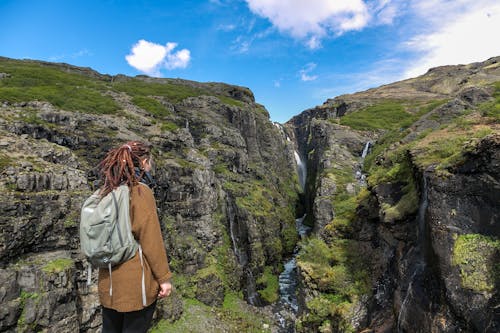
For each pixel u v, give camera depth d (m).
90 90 37.94
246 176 44.03
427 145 14.70
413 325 10.53
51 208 15.42
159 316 19.75
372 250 16.77
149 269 2.50
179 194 27.88
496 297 8.22
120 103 36.88
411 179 14.77
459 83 71.56
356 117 55.72
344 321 14.41
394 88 86.81
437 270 10.02
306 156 69.88
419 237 12.23
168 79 66.69
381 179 17.36
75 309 14.30
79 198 16.91
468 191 9.88
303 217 53.03
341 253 18.30
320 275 17.47
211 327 21.00
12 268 13.15
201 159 32.88
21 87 32.75
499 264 8.56
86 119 27.80
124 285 2.39
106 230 2.30
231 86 67.38
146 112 37.59
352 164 40.53
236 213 33.50
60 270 14.00
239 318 23.69
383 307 13.58
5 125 20.47
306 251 20.69
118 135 27.55
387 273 14.41
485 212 9.36
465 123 15.96
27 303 12.77
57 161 19.36
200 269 25.97
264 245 33.56
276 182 54.03
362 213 18.95
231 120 50.75
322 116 75.38
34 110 25.17
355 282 15.98
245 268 30.67
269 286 30.62
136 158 2.67
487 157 9.48
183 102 48.81
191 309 22.42
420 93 74.62
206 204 29.25
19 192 14.62
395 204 14.85
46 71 43.94
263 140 60.62
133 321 2.44
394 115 54.56
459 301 8.86
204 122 43.62
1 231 13.12
